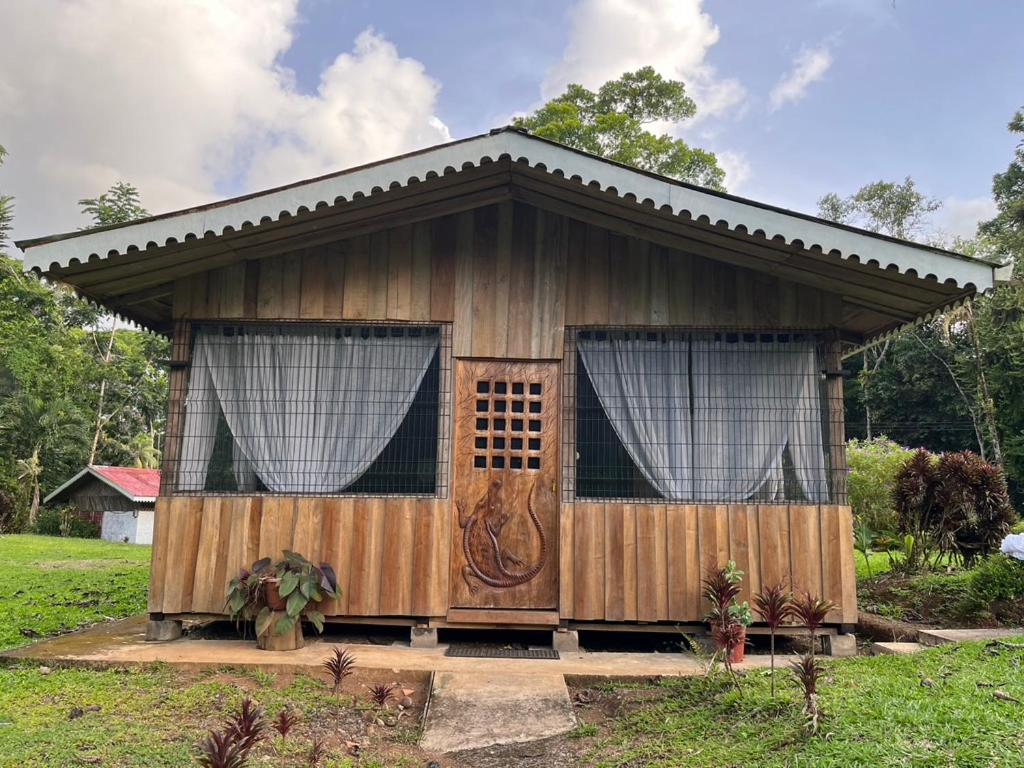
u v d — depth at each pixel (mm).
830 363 5531
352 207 5195
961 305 5316
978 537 7648
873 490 13273
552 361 5625
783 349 5629
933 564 7945
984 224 25656
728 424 5555
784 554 5316
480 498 5500
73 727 3604
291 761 3471
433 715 4070
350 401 5641
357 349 5695
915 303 5512
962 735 3043
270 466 5566
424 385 5664
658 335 5664
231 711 3912
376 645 5312
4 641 5785
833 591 5254
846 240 4711
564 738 3861
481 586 5418
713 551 5332
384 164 4855
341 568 5352
